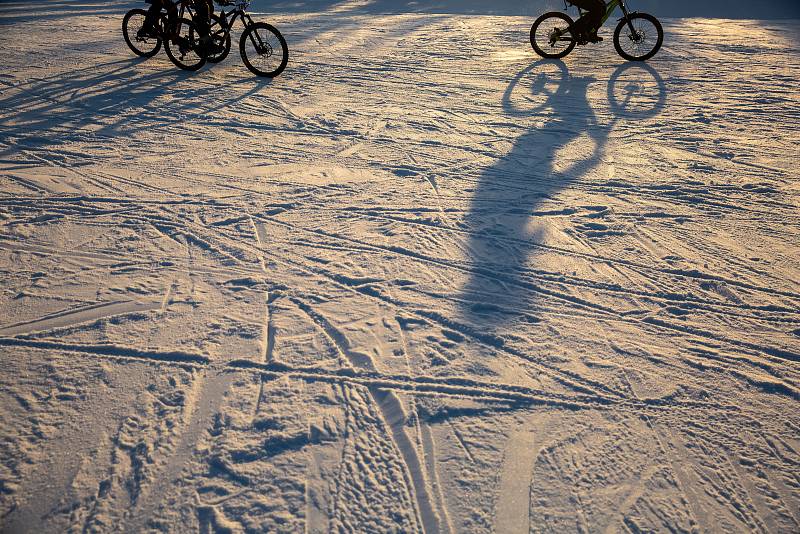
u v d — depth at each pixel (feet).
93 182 13.57
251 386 7.45
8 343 8.06
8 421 6.75
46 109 18.62
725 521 5.86
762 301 9.42
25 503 5.80
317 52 28.12
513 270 10.27
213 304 9.14
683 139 16.79
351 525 5.72
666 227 11.81
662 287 9.78
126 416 6.89
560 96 20.94
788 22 37.93
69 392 7.23
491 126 17.87
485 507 5.94
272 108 19.42
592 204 12.83
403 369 7.84
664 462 6.50
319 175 14.24
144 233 11.32
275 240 11.19
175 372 7.64
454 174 14.38
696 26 35.81
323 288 9.67
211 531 5.59
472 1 52.01
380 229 11.68
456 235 11.45
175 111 18.83
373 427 6.89
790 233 11.56
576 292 9.64
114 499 5.88
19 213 11.93
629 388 7.55
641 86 22.15
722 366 7.97
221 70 24.48
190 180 13.82
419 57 27.14
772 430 6.93
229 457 6.39
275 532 5.60
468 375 7.75
